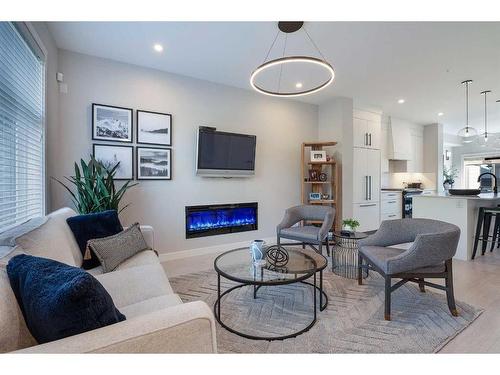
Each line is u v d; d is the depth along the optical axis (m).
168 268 3.16
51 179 2.62
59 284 0.81
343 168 4.55
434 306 2.16
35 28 2.12
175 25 2.41
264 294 2.41
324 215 3.60
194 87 3.67
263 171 4.34
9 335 0.84
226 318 1.99
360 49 2.87
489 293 2.40
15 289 0.94
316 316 2.00
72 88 2.90
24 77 1.97
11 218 1.79
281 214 4.53
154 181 3.39
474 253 3.47
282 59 2.18
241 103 4.09
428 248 1.92
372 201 5.12
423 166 6.75
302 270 1.95
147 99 3.33
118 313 0.95
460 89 4.13
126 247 2.07
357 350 1.60
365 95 4.44
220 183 3.92
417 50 2.89
